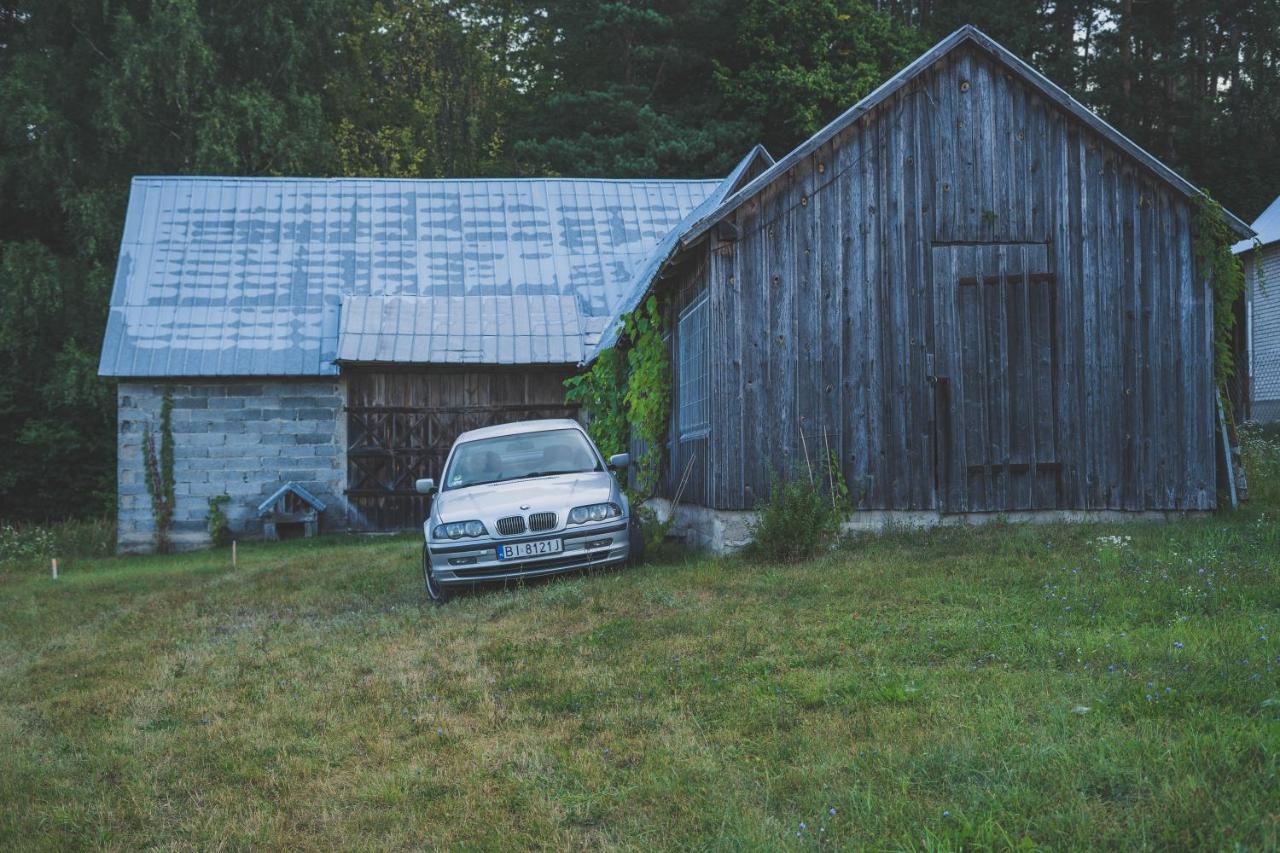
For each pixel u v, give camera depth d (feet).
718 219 40.37
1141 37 144.66
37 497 113.91
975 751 15.89
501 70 156.35
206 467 77.05
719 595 31.32
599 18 129.29
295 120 119.96
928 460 41.47
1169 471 42.29
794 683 21.21
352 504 77.82
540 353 77.61
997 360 41.91
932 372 41.63
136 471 76.64
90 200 108.58
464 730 20.79
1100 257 42.52
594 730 20.07
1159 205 42.80
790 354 41.09
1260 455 57.21
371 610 36.55
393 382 78.43
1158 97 142.82
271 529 76.43
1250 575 27.81
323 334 79.25
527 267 84.94
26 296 107.96
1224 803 12.97
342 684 25.27
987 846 12.71
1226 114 142.31
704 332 43.14
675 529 50.16
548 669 24.67
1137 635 21.94
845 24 127.75
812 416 41.04
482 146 152.46
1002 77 42.37
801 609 28.12
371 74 149.38
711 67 136.15
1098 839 12.77
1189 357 42.70
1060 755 15.21
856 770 15.94
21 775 20.24
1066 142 42.52
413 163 141.08
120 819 17.71
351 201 89.04
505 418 79.00
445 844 15.53
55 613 42.47
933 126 42.14
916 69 41.52
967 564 32.89
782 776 16.38
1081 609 25.18
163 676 27.91
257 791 18.45
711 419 41.39
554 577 37.83
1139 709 16.94
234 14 119.65
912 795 14.83
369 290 82.28
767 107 126.41
